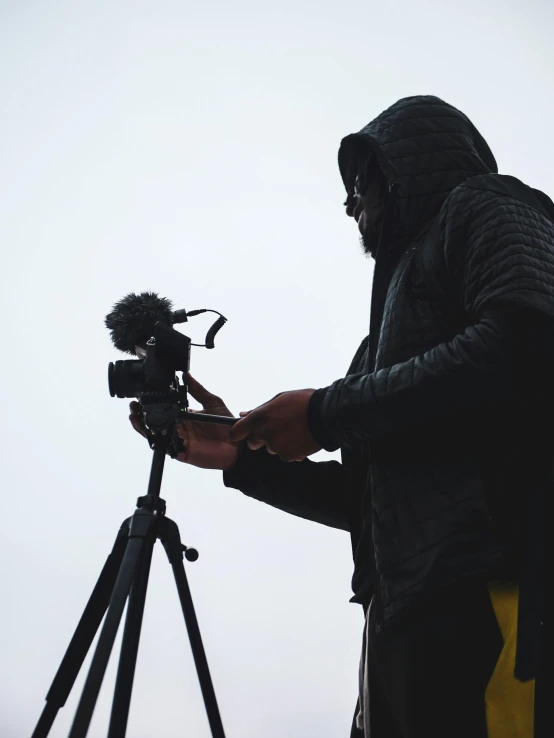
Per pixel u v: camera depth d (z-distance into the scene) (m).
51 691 1.25
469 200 1.29
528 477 1.17
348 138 1.59
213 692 1.26
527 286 1.15
